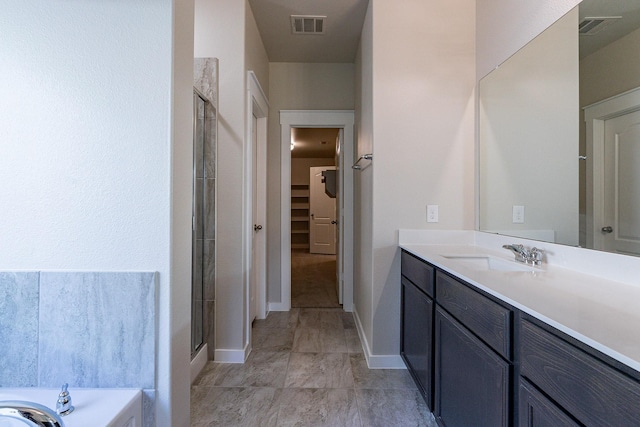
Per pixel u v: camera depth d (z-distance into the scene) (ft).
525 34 5.06
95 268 3.18
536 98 4.82
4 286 3.16
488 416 3.22
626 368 1.75
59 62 3.14
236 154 6.97
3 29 3.14
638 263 3.26
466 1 6.62
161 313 3.18
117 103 3.17
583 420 2.02
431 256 5.13
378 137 6.63
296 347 7.68
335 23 8.31
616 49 3.53
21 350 3.17
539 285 3.28
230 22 6.94
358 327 8.74
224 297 6.94
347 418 5.02
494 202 5.92
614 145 3.54
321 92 10.54
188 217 3.59
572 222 4.12
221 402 5.42
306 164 26.35
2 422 2.48
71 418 2.68
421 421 4.97
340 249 11.17
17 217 3.17
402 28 6.61
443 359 4.41
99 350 3.17
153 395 3.17
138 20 3.15
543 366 2.43
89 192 3.17
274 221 10.55
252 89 7.71
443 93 6.62
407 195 6.66
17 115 3.15
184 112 3.44
